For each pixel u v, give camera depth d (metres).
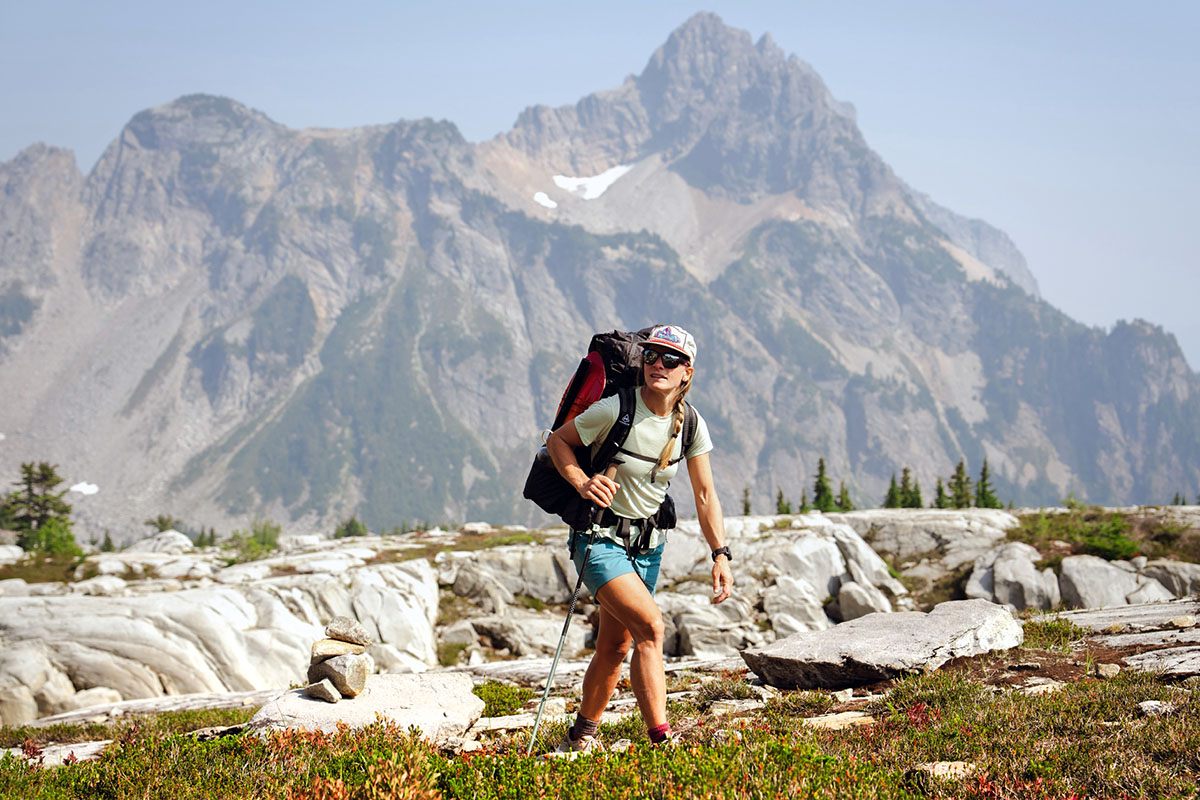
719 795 3.92
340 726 6.32
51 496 88.00
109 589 28.08
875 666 8.58
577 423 4.89
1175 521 32.59
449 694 7.77
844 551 32.03
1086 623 11.51
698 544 31.80
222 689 22.66
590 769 4.41
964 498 67.44
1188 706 5.68
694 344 4.87
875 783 4.35
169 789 5.18
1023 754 5.12
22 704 21.09
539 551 32.34
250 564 31.38
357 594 27.14
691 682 10.73
